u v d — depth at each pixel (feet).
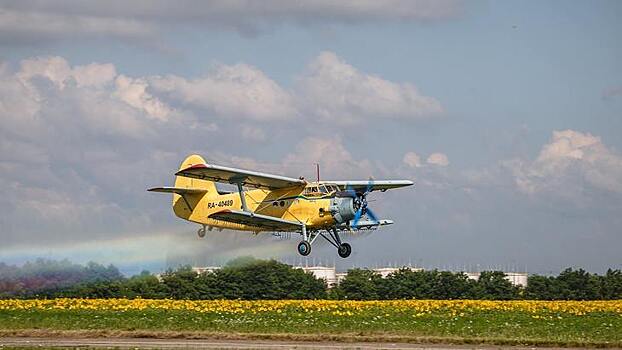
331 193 204.54
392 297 374.84
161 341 153.17
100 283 248.93
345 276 383.45
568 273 382.22
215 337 157.79
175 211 235.61
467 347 147.95
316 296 352.69
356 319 186.60
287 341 153.99
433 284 381.60
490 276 386.73
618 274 384.68
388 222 207.82
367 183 209.26
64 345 145.89
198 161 233.76
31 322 172.24
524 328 172.14
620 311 219.61
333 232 209.05
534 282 383.86
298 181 205.67
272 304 223.51
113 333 160.04
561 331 168.35
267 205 211.41
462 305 234.17
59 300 219.61
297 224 206.39
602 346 150.20
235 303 223.51
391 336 157.79
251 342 152.15
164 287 294.25
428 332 163.63
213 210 226.99
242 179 207.51
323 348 142.92
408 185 218.59
